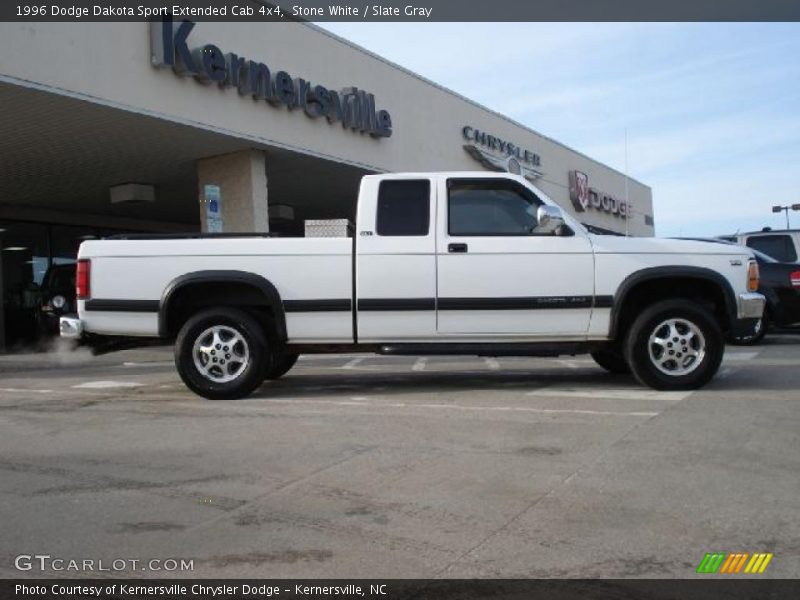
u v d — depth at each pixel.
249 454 5.28
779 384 7.67
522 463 4.93
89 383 9.05
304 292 7.12
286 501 4.32
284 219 21.73
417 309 7.11
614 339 7.34
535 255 7.11
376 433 5.79
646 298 7.51
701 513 4.02
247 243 7.15
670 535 3.74
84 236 21.02
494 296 7.10
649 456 5.02
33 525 4.02
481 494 4.37
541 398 7.08
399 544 3.70
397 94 17.12
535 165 24.20
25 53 9.63
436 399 7.16
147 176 15.94
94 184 16.56
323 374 9.37
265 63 13.35
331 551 3.63
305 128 14.21
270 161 14.86
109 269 7.17
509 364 10.22
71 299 14.67
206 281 7.07
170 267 7.14
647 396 7.02
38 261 19.75
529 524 3.91
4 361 12.62
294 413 6.60
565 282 7.11
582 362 10.30
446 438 5.60
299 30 14.22
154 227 22.94
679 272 7.12
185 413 6.71
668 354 7.24
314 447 5.43
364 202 7.20
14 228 19.14
